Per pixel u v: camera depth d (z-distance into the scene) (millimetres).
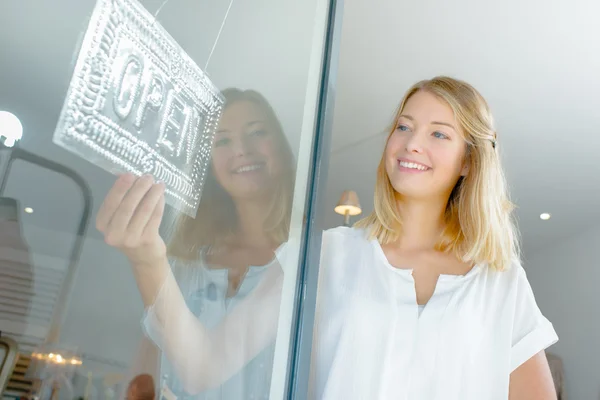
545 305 5117
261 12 727
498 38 2758
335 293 1230
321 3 882
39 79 420
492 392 1163
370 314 1185
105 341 474
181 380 575
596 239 4723
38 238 417
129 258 503
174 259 561
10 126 400
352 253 1301
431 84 1401
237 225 672
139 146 516
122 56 494
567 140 3521
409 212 1351
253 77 715
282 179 768
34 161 414
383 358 1142
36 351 412
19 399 399
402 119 1360
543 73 2961
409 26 2756
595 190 4086
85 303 455
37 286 416
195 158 601
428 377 1143
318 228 838
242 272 679
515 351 1232
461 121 1343
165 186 550
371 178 4418
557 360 4848
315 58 861
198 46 606
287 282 771
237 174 669
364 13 2711
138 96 514
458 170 1348
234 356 660
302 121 821
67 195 439
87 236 457
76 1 449
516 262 1339
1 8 400
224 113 657
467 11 2621
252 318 694
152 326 530
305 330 793
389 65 3057
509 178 4078
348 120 3627
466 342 1181
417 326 1179
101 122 469
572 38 2689
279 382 743
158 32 543
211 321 625
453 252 1340
